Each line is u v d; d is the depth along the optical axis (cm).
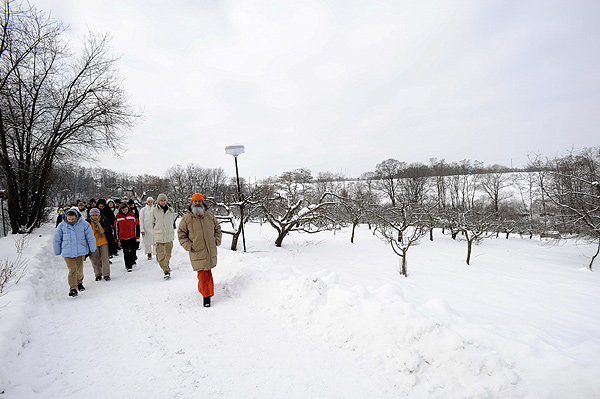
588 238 1661
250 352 327
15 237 1205
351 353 313
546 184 1895
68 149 1513
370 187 5047
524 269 1286
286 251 1347
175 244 1038
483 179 4556
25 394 260
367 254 1448
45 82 1373
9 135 1348
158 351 337
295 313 401
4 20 1151
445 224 2308
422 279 989
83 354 334
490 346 277
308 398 251
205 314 438
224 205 1315
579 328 550
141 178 7544
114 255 941
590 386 227
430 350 281
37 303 488
